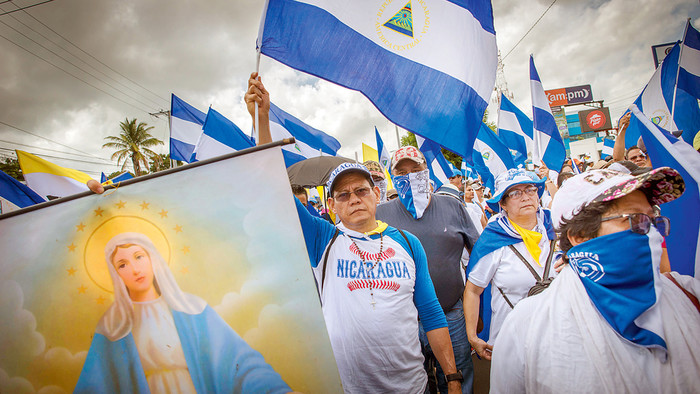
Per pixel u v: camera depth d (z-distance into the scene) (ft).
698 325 3.69
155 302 4.78
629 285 3.82
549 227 7.94
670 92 13.92
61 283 4.76
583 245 4.13
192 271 4.80
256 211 4.87
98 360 4.69
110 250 4.80
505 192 7.72
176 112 23.91
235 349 4.72
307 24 7.63
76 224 4.82
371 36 7.89
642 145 11.94
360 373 5.91
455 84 8.09
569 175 13.42
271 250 4.82
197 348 4.72
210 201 4.89
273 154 4.95
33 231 4.79
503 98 20.65
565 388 3.91
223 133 17.47
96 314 4.74
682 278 4.12
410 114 7.91
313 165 17.03
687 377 3.52
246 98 6.69
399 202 10.06
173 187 4.91
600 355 3.79
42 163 11.46
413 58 8.01
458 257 9.29
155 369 4.70
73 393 4.66
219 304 4.76
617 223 3.97
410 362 6.04
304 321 4.72
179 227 4.85
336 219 13.96
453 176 18.84
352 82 7.72
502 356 4.71
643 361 3.68
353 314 5.97
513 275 7.51
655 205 4.43
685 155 5.22
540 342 4.22
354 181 6.44
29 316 4.73
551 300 4.37
